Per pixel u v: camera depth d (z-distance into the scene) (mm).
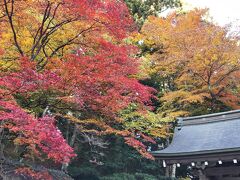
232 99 20359
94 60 9773
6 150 14102
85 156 20391
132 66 10672
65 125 18719
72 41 10562
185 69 19844
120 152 20594
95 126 16281
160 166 21734
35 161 15594
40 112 11938
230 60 19109
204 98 20938
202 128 12758
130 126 15109
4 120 8266
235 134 11234
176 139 12688
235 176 10391
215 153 10047
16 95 9984
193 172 11234
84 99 9938
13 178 10281
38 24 10719
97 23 9773
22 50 10586
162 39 20844
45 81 8492
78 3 8859
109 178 17938
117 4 9953
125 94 10859
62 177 12469
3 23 10406
